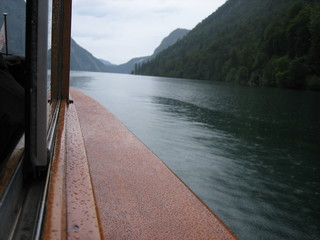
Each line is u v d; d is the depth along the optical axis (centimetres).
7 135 148
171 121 2225
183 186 221
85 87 5497
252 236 609
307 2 13000
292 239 607
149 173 240
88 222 114
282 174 1095
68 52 429
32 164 134
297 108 3722
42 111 129
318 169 1207
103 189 204
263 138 1820
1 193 105
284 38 10575
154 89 6269
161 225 167
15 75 212
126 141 323
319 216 729
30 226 103
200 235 160
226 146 1502
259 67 10894
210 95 5159
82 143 214
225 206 747
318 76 8738
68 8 416
